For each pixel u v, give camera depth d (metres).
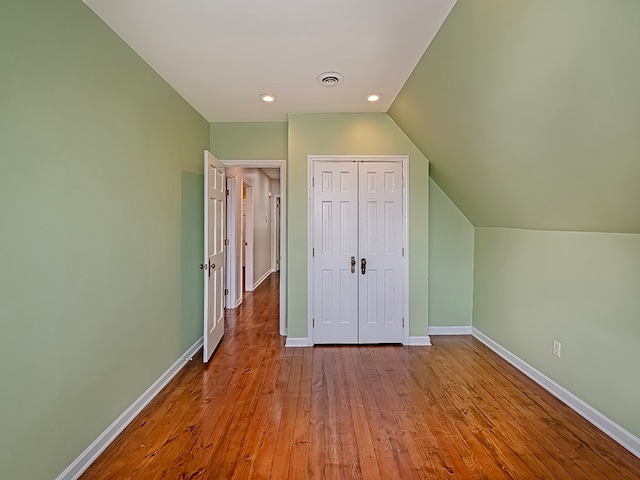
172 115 2.79
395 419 2.17
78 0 1.67
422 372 2.88
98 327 1.85
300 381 2.70
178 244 2.90
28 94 1.39
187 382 2.68
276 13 1.82
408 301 3.54
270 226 8.34
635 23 1.09
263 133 3.79
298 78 2.62
